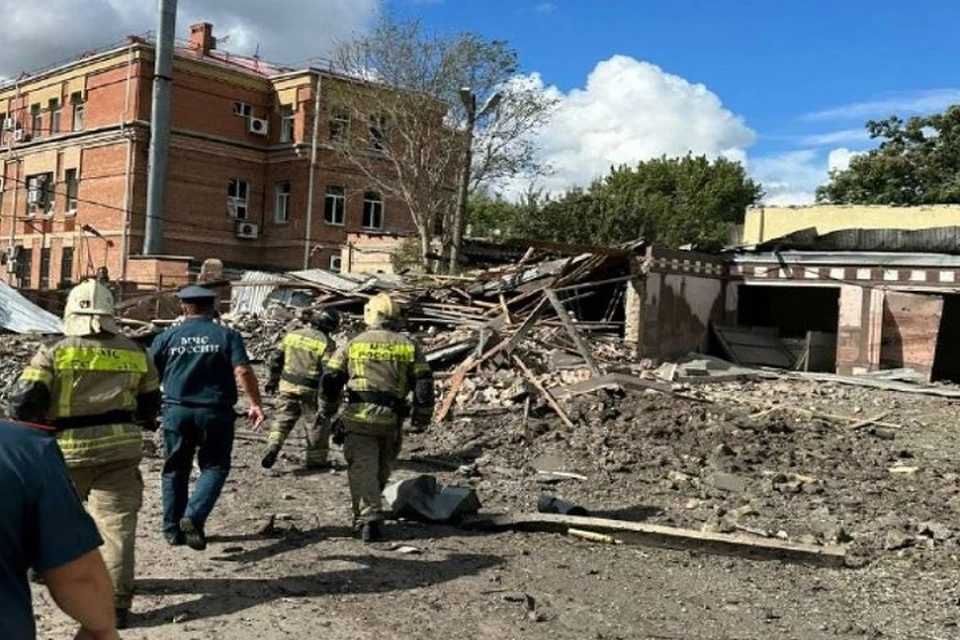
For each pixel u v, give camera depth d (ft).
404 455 32.65
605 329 63.62
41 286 143.23
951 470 32.68
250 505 25.38
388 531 23.26
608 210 120.37
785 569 21.58
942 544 23.71
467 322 61.05
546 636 16.72
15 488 6.86
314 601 18.02
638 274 61.57
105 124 132.77
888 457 34.40
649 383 44.60
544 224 119.24
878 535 24.26
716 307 67.21
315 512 24.84
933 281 61.11
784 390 52.19
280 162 140.56
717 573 21.07
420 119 116.98
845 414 44.29
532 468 31.24
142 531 22.38
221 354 20.51
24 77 149.59
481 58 116.26
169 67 106.22
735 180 199.62
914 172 132.87
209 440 20.48
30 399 15.30
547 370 48.01
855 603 19.35
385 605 17.95
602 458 32.14
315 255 136.87
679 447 33.88
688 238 155.74
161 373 20.62
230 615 17.04
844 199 138.31
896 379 58.80
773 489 28.86
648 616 18.03
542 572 20.47
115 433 16.15
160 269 95.66
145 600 17.65
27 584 7.06
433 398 22.66
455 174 117.60
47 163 142.41
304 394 29.45
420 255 108.88
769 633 17.39
